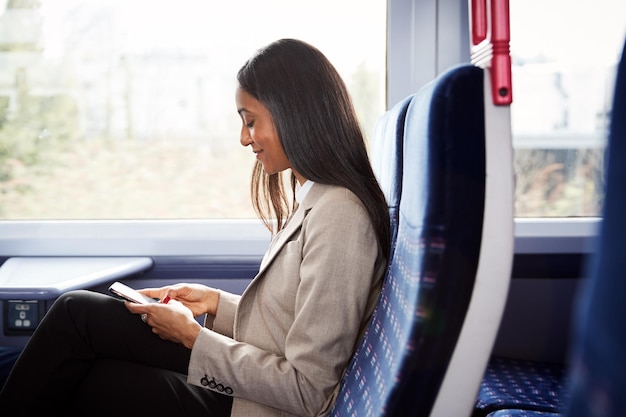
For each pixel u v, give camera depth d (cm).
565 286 195
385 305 95
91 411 125
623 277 33
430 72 190
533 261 193
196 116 193
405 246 85
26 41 190
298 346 104
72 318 127
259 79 115
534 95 193
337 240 105
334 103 113
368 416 82
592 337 34
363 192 110
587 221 196
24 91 192
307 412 104
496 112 71
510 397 147
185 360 129
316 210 109
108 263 186
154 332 125
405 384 72
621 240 34
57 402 126
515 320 195
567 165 196
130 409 122
